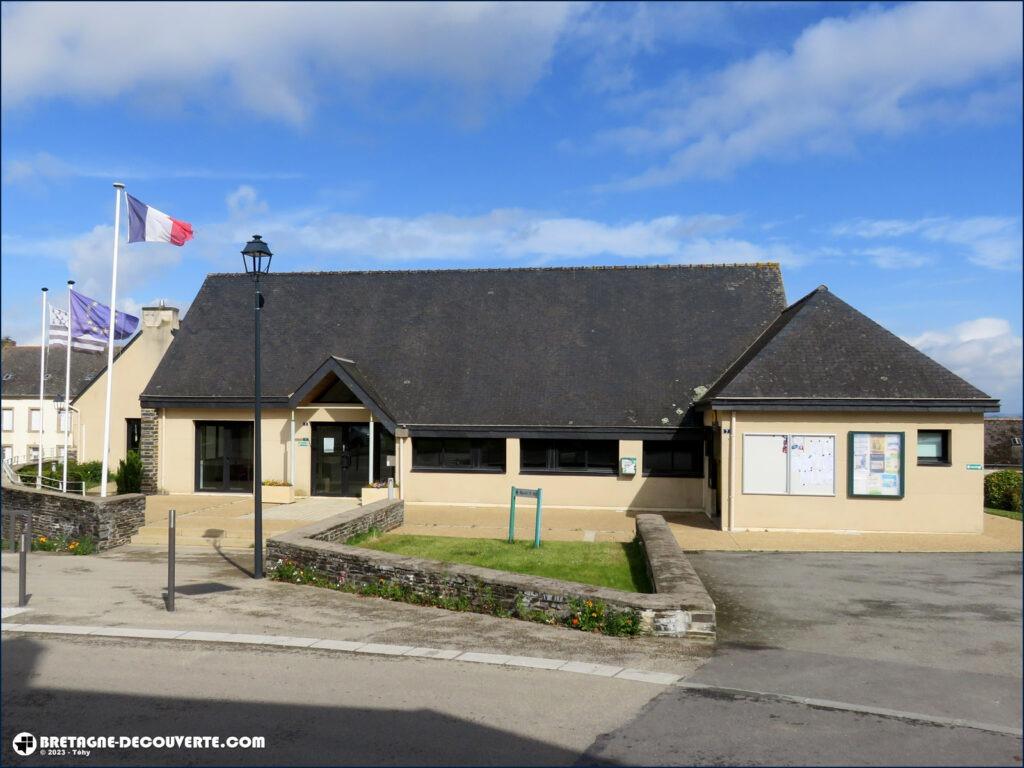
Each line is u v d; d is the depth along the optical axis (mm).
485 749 6422
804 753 6398
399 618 10422
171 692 7668
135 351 30219
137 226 21609
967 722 7086
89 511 16438
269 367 24844
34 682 7949
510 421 22312
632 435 21656
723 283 25578
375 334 25531
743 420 18453
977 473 17969
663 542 13766
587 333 24578
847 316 19734
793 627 10367
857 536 17766
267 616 10516
